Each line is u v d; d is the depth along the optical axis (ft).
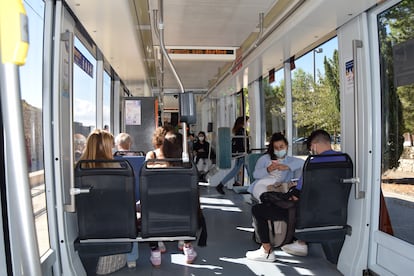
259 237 12.28
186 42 19.71
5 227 4.31
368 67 10.62
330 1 9.77
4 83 3.31
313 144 11.24
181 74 29.86
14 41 3.18
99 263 11.08
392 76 10.23
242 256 12.93
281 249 13.57
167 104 57.41
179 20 15.57
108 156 10.37
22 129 3.40
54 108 9.12
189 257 12.21
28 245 3.48
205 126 44.60
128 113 22.34
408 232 9.61
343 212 10.60
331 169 10.20
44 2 9.10
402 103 9.86
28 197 3.46
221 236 15.43
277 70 20.16
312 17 10.96
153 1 13.24
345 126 11.52
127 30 12.28
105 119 20.33
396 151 10.11
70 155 8.85
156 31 10.38
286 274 11.24
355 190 10.25
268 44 15.16
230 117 32.68
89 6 9.98
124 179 9.25
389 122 10.43
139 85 25.57
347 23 11.37
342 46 11.68
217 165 30.96
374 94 10.69
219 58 21.59
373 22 10.64
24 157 3.42
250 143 25.27
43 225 9.19
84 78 15.12
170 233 9.60
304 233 10.63
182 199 9.52
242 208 20.93
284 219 11.83
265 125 23.77
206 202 22.80
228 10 14.35
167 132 12.59
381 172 10.71
